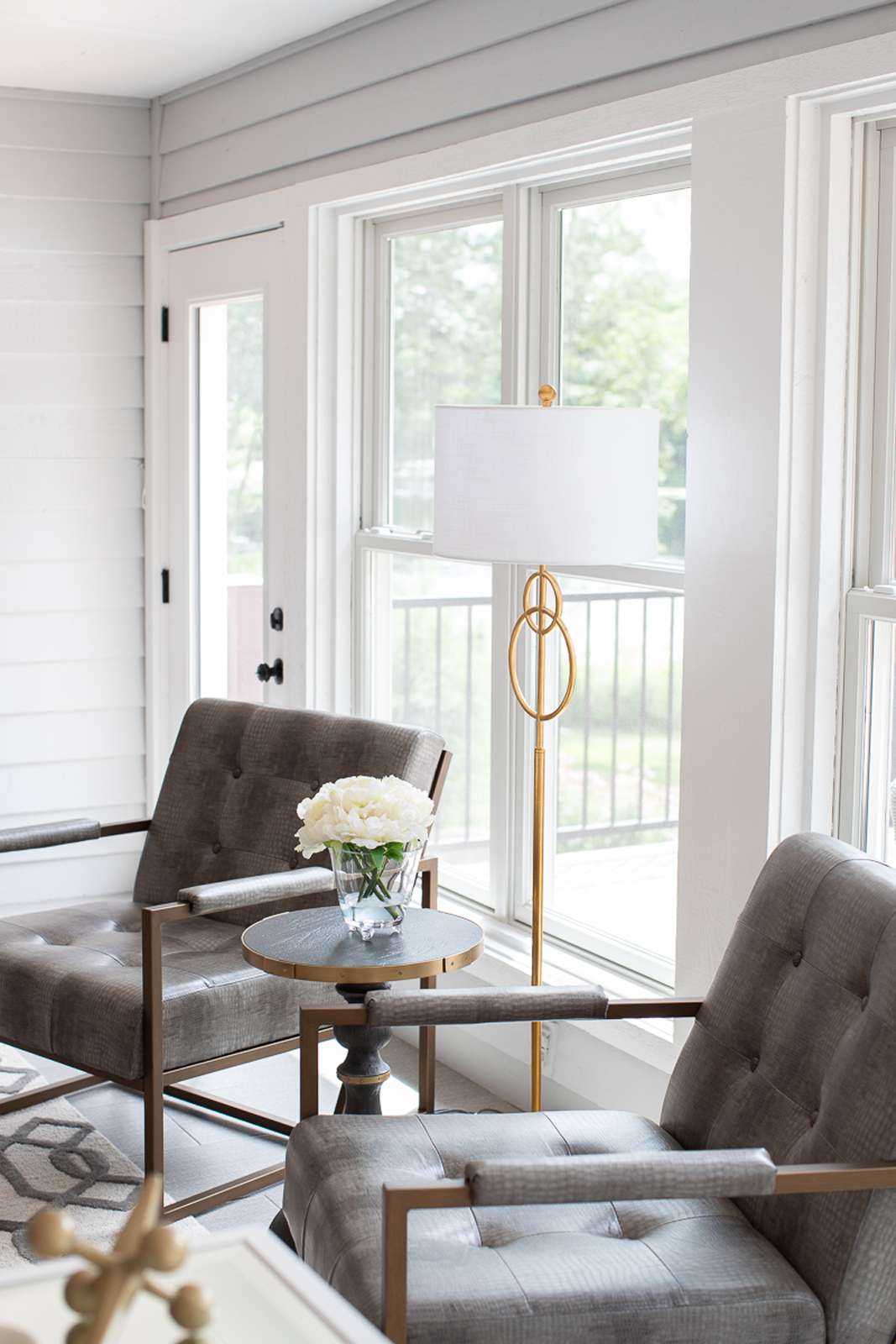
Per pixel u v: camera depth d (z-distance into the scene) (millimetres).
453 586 3545
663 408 2938
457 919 2637
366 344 3805
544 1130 2170
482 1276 1762
